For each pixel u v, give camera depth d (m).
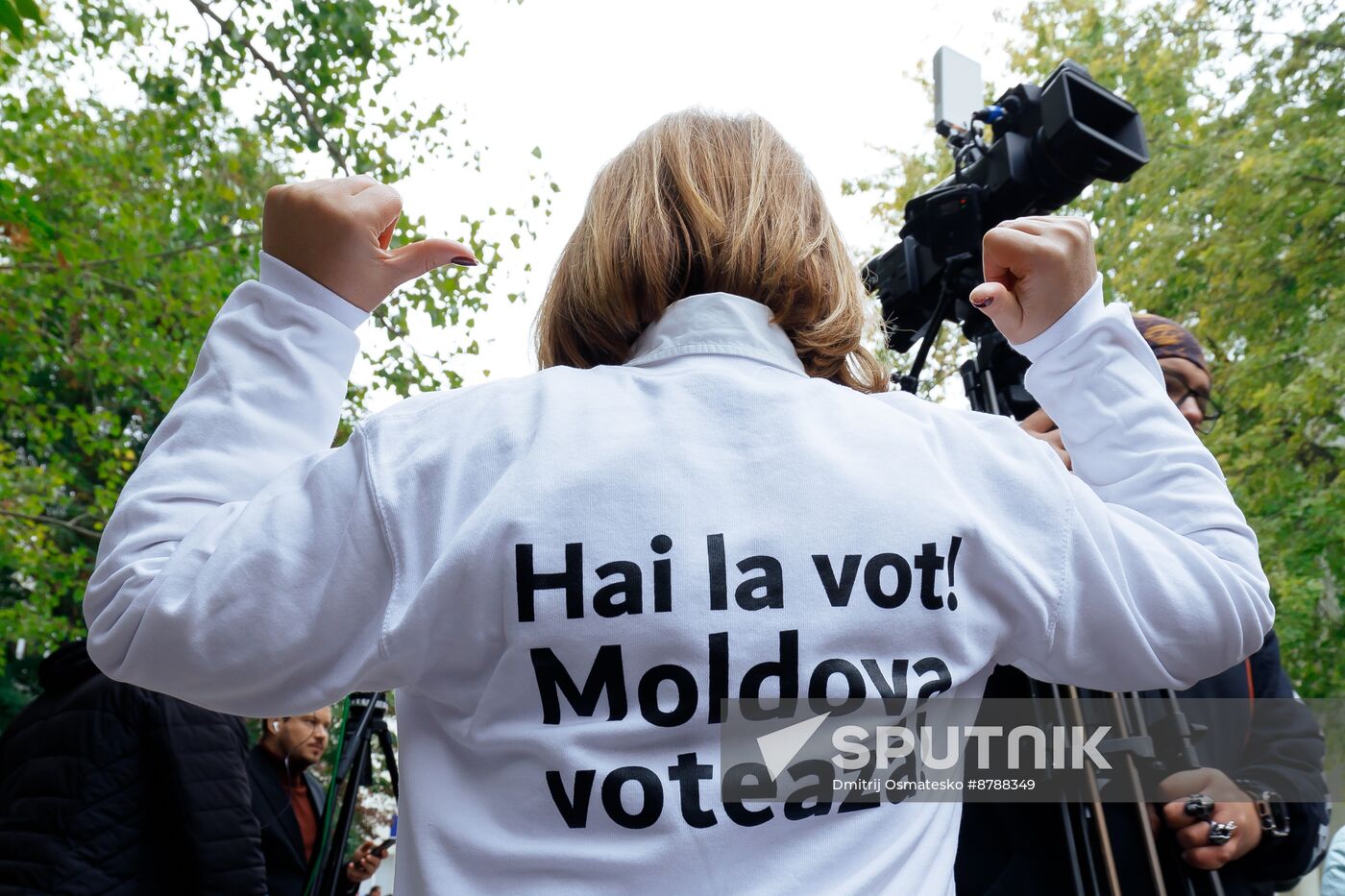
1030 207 2.00
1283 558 8.09
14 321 8.06
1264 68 9.05
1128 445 0.91
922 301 2.10
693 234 0.91
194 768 2.22
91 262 7.75
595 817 0.70
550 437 0.77
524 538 0.72
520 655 0.72
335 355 0.85
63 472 9.23
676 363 0.86
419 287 6.75
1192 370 2.04
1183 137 9.19
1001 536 0.79
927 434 0.84
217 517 0.75
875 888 0.71
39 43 8.88
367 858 2.70
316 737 3.05
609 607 0.71
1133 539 0.82
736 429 0.79
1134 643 0.80
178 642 0.71
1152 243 8.90
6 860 2.13
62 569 8.65
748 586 0.73
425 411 0.81
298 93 6.23
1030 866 1.43
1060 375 0.95
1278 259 8.68
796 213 0.94
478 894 0.69
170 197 8.36
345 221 0.86
